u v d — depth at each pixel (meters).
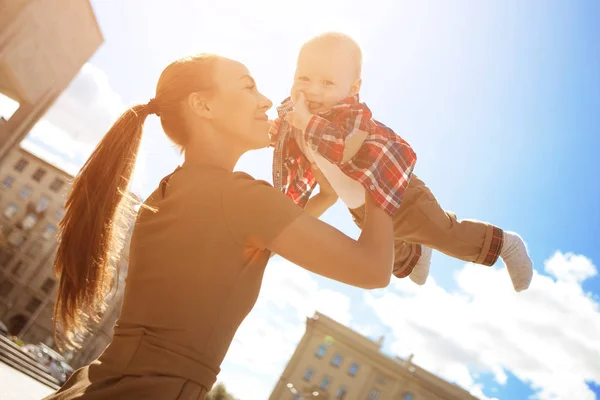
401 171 1.30
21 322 40.72
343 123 1.37
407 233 1.64
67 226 1.01
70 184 1.04
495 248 1.65
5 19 14.87
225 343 0.89
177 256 0.89
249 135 1.06
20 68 16.81
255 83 1.11
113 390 0.79
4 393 9.16
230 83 1.06
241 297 0.91
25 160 42.44
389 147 1.32
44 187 42.53
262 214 0.90
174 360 0.83
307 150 1.53
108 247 1.02
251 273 0.93
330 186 1.62
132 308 0.90
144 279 0.91
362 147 1.32
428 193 1.65
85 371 0.89
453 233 1.63
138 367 0.83
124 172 1.05
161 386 0.80
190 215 0.92
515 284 1.67
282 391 38.53
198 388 0.84
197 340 0.85
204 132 1.05
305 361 39.62
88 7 17.94
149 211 0.99
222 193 0.93
